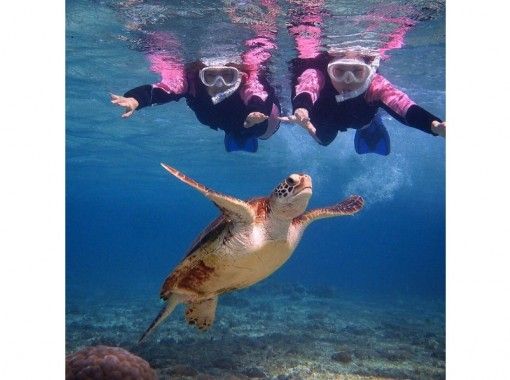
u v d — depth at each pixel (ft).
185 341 35.22
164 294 19.48
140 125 64.80
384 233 316.19
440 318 57.11
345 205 19.81
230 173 122.62
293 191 15.55
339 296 77.20
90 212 272.92
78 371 18.95
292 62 34.96
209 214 303.68
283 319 47.67
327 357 31.12
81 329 42.01
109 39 33.88
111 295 74.79
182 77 33.65
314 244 411.13
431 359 32.37
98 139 74.74
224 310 51.70
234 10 27.96
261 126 34.35
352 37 31.55
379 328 45.62
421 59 36.45
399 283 170.19
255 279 18.95
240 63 34.88
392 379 27.02
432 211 229.25
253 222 16.57
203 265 18.01
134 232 419.13
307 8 27.53
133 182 142.00
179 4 27.63
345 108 31.04
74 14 29.63
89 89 48.08
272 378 26.03
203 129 68.08
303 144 82.33
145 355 30.58
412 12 27.96
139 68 40.60
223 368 27.61
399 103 27.61
